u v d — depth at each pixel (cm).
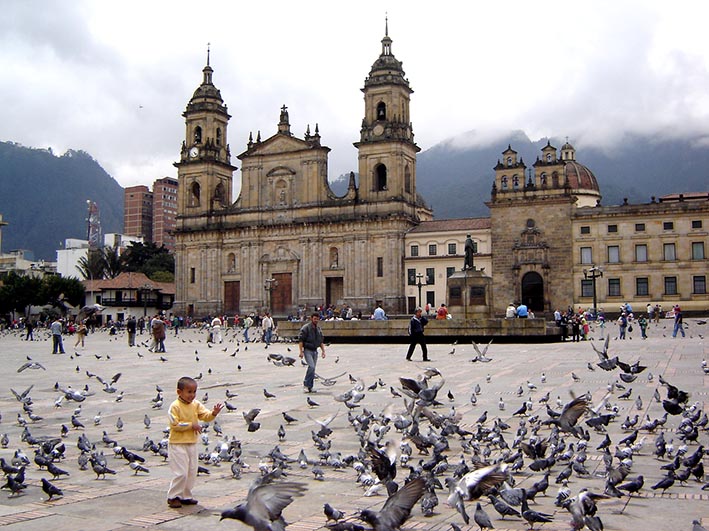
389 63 11638
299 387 2914
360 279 11325
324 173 11969
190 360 4528
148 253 19338
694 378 2825
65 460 1578
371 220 11256
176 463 1210
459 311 5934
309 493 1275
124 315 13988
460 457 1535
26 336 8562
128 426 2002
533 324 5391
